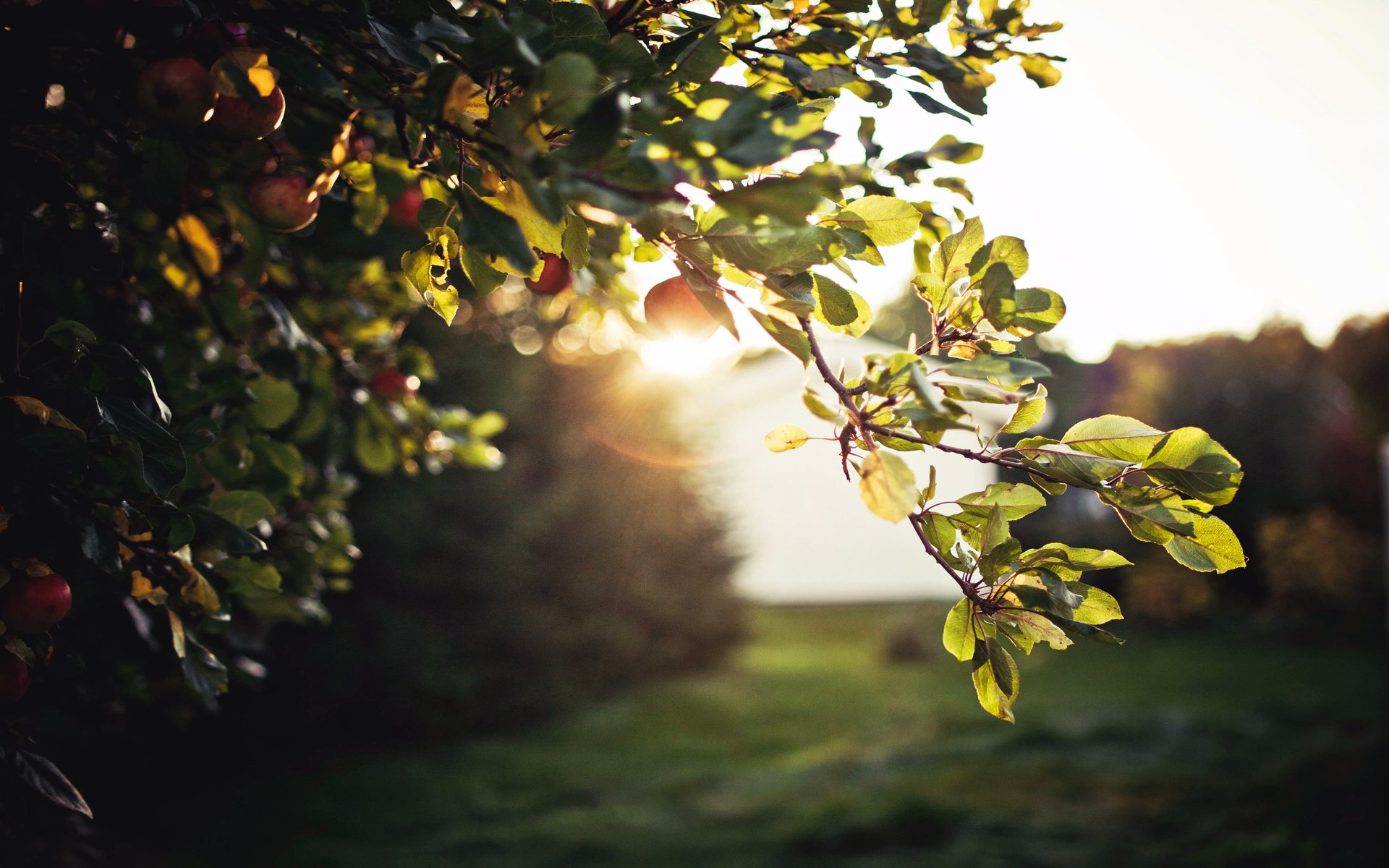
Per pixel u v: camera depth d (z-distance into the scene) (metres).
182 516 1.28
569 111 0.82
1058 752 8.18
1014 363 0.96
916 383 0.90
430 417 2.65
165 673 2.34
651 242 1.02
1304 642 15.12
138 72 1.32
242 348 2.10
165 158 1.49
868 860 5.94
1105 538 18.09
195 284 2.01
